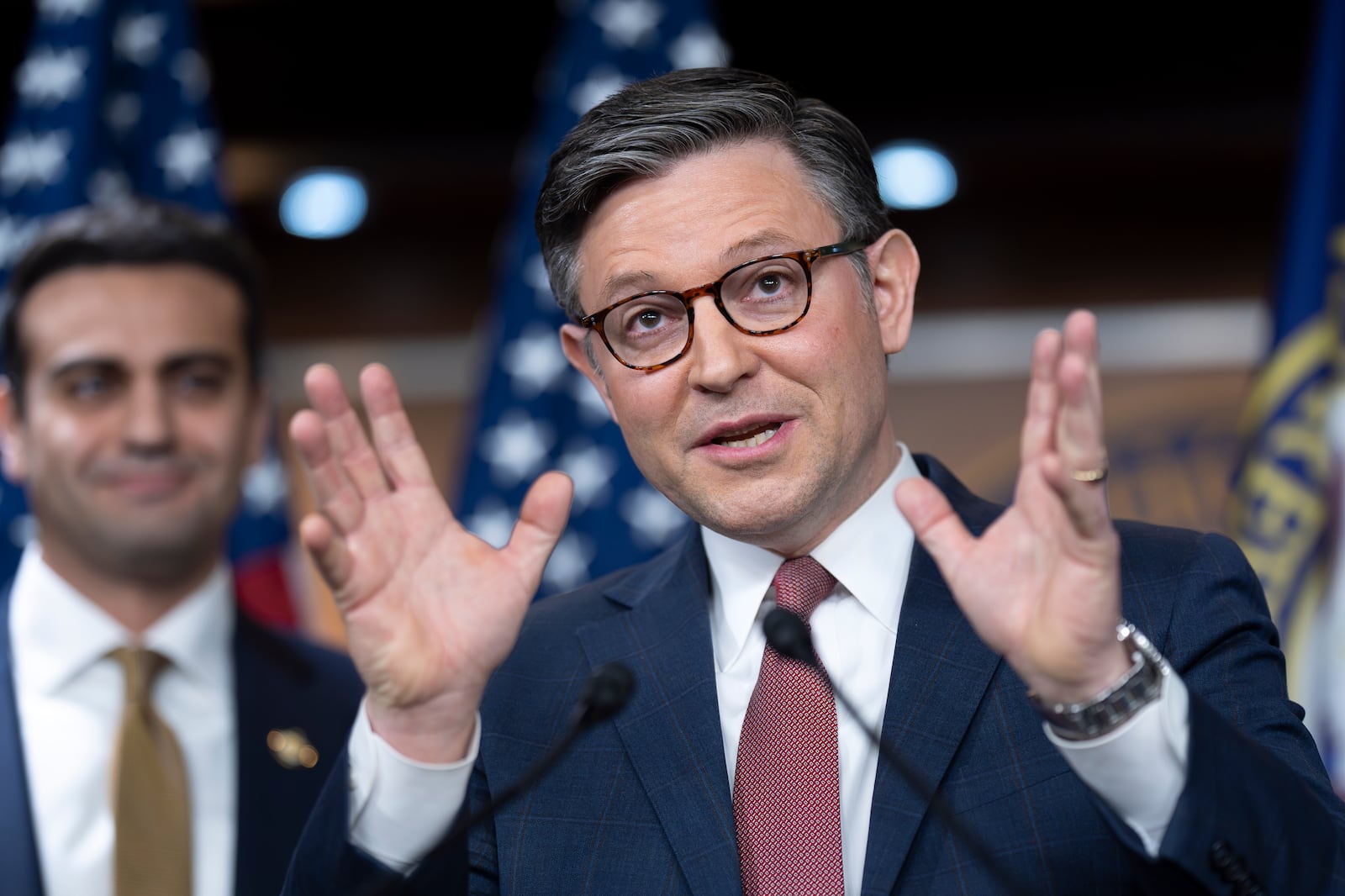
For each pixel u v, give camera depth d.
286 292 7.51
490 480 4.96
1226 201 7.11
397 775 1.93
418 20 7.10
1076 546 1.72
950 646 2.16
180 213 3.69
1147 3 6.84
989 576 1.77
